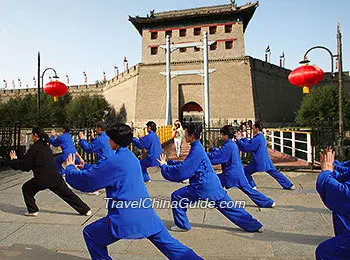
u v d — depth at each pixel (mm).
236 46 35000
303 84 8383
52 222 5012
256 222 4434
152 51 37281
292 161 11320
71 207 5859
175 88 36156
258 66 35969
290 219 5039
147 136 7840
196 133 4227
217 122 33844
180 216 4488
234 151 5273
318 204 5887
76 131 11219
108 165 2979
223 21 35438
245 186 5395
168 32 36938
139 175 3098
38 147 5148
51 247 4051
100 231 3078
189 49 36062
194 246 4016
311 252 3797
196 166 4180
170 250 3078
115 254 3805
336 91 32312
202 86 35656
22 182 8273
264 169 6621
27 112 34656
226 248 3945
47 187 5121
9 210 5676
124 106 40344
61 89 11961
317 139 9961
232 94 34562
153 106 36188
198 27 35938
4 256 3779
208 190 4207
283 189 7137
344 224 2730
